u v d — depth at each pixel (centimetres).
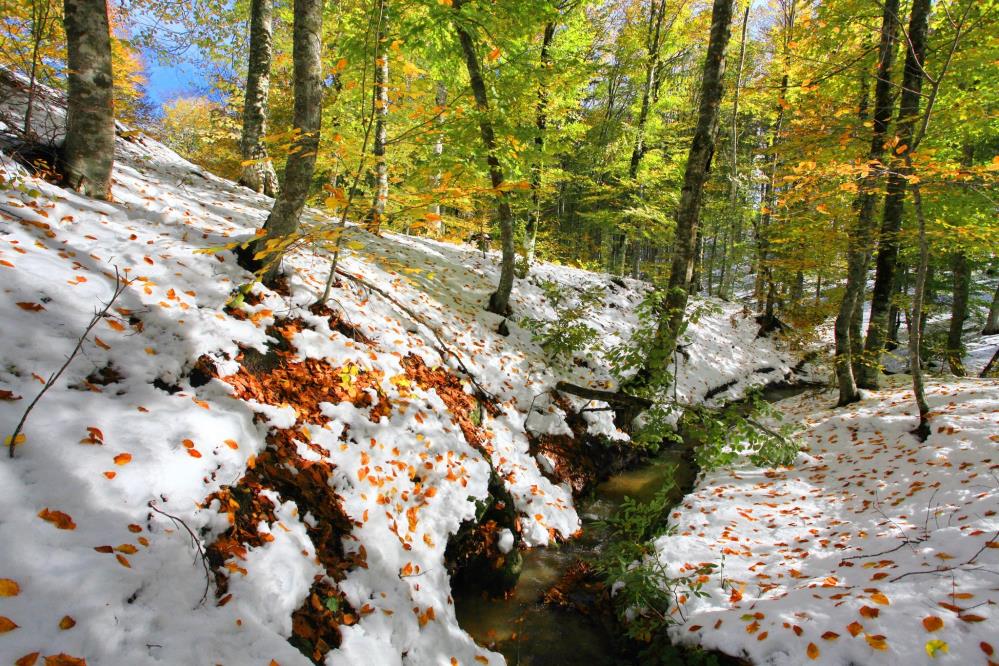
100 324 313
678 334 694
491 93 698
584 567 477
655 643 348
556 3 784
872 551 370
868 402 770
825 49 892
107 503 220
